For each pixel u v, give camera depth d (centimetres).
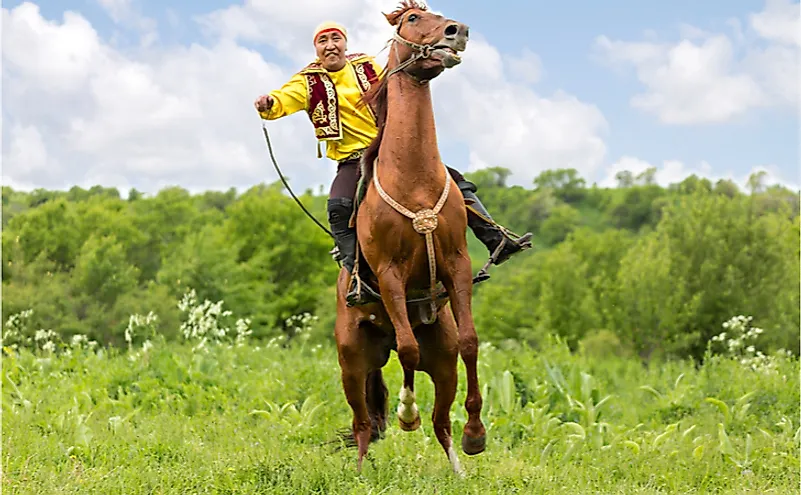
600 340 3312
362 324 686
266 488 637
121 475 677
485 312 5041
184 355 1321
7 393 1005
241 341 1446
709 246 3325
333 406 990
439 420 697
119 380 1077
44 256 4519
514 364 1117
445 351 677
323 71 698
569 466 724
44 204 5084
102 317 3919
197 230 5544
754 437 867
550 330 4381
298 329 1661
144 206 5653
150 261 5194
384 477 663
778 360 1259
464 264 619
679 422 908
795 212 3812
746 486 681
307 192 6650
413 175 610
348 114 696
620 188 13550
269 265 4941
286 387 1058
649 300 3278
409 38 616
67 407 906
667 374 1283
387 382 1032
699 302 3186
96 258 4119
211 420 914
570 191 13288
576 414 941
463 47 609
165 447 782
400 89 624
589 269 4991
